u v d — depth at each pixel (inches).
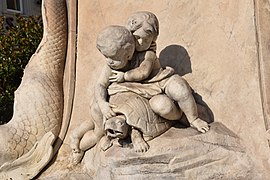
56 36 206.7
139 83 160.2
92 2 209.8
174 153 148.9
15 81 336.8
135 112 152.1
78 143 177.6
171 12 186.9
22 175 183.2
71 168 180.1
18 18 363.3
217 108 165.0
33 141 189.0
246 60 161.2
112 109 155.5
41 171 185.0
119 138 154.4
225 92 164.4
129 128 153.7
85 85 198.5
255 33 160.2
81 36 207.3
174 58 180.1
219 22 171.9
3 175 182.7
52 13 209.0
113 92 160.2
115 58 155.6
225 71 166.2
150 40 158.1
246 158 152.3
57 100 196.4
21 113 192.1
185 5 183.8
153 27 156.6
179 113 157.8
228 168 150.9
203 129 154.9
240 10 166.7
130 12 198.4
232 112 161.2
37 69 201.3
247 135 155.9
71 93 199.3
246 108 158.1
